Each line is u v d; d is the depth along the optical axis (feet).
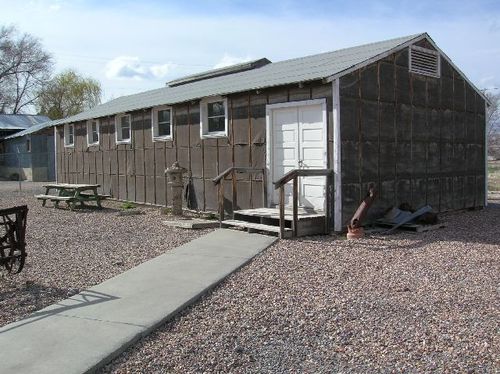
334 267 23.35
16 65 166.71
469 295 18.98
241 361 13.82
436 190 40.75
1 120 128.16
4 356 13.89
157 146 47.55
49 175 106.93
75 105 171.12
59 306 18.08
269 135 35.94
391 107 35.78
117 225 37.14
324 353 14.21
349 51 40.93
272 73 40.88
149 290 19.79
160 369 13.46
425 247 27.78
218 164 40.55
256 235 31.07
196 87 49.85
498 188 70.85
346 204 31.99
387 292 19.47
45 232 34.24
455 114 43.21
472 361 13.43
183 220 37.91
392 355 13.93
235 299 18.97
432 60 40.22
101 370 13.46
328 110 31.81
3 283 21.31
